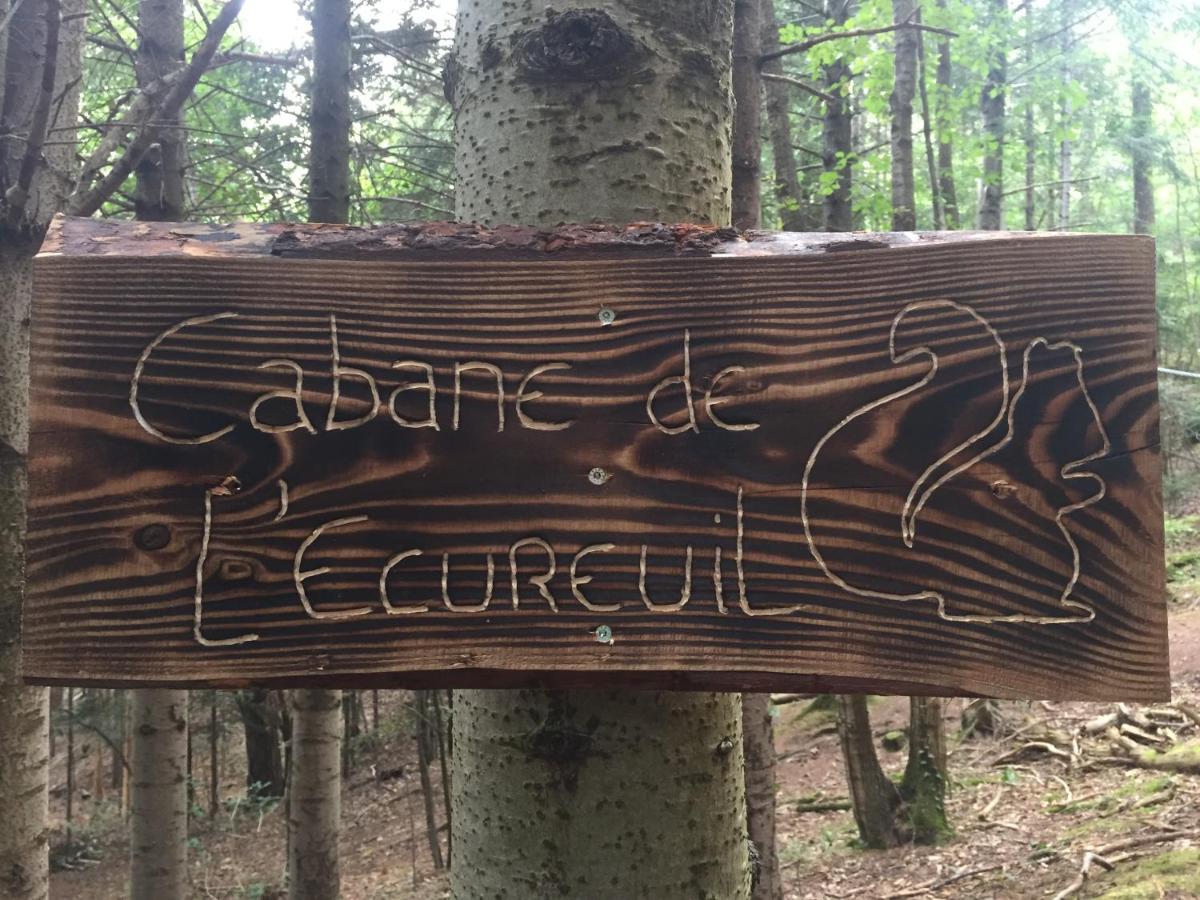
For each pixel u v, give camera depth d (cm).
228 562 121
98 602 120
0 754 244
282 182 577
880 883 622
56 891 991
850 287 127
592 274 127
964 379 125
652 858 121
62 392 122
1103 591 123
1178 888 484
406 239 129
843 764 912
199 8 314
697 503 124
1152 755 714
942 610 122
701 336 127
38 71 270
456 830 134
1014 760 805
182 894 466
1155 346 125
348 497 123
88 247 126
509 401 126
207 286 125
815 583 123
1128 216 1952
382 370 126
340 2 425
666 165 134
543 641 121
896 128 649
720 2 145
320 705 458
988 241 126
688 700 128
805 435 125
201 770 1496
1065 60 988
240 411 124
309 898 447
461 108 143
